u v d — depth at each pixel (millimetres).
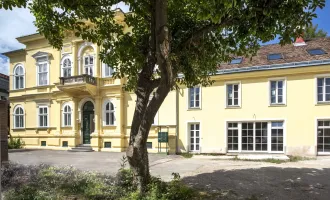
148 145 18422
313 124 14648
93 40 7605
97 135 19531
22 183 6895
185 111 17562
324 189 7680
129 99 19266
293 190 7598
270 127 15633
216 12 4895
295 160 13336
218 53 8188
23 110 23500
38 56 22531
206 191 7422
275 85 15664
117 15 17625
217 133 16719
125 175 7039
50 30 7129
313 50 16219
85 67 20719
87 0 6734
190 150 17469
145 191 6441
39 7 6637
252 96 16047
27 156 16438
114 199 6090
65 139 20984
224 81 16734
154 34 6691
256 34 6320
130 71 8320
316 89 14648
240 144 16219
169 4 7168
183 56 7211
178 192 6605
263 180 8727
